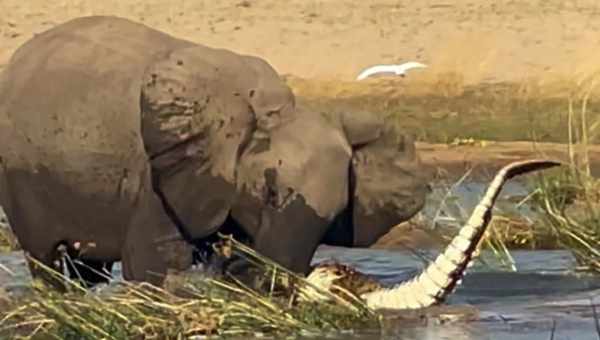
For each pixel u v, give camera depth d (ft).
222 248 47.39
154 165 48.14
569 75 118.52
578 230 58.49
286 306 47.39
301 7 147.84
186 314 47.06
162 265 48.65
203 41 141.28
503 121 99.76
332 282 48.37
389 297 48.65
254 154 47.39
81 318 46.83
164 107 47.60
